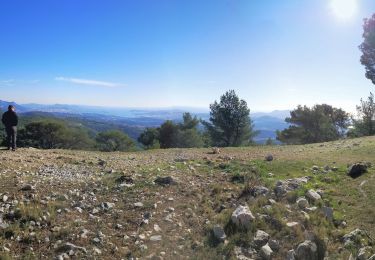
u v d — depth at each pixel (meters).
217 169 18.23
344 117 65.81
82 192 13.39
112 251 9.52
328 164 18.25
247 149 28.16
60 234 9.93
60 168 16.94
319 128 60.72
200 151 26.92
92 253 9.29
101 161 19.19
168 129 71.12
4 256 8.52
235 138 54.00
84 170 16.89
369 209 11.80
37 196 12.29
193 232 10.84
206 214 12.12
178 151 27.38
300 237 10.29
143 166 18.83
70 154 22.77
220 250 9.86
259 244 10.15
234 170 17.75
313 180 15.42
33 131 61.59
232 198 13.62
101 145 70.44
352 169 15.79
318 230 10.66
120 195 13.37
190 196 13.74
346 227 11.00
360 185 14.10
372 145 23.25
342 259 9.42
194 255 9.59
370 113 54.38
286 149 27.23
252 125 54.84
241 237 10.43
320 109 61.94
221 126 53.25
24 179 14.10
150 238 10.27
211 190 14.53
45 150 24.05
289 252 9.66
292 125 64.06
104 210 11.87
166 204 12.76
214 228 10.70
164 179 15.09
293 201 12.87
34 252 9.08
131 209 12.16
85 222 10.89
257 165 18.55
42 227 10.23
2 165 15.91
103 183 14.59
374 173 15.29
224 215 11.66
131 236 10.35
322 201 12.64
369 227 10.85
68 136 63.84
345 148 23.98
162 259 9.32
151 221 11.30
